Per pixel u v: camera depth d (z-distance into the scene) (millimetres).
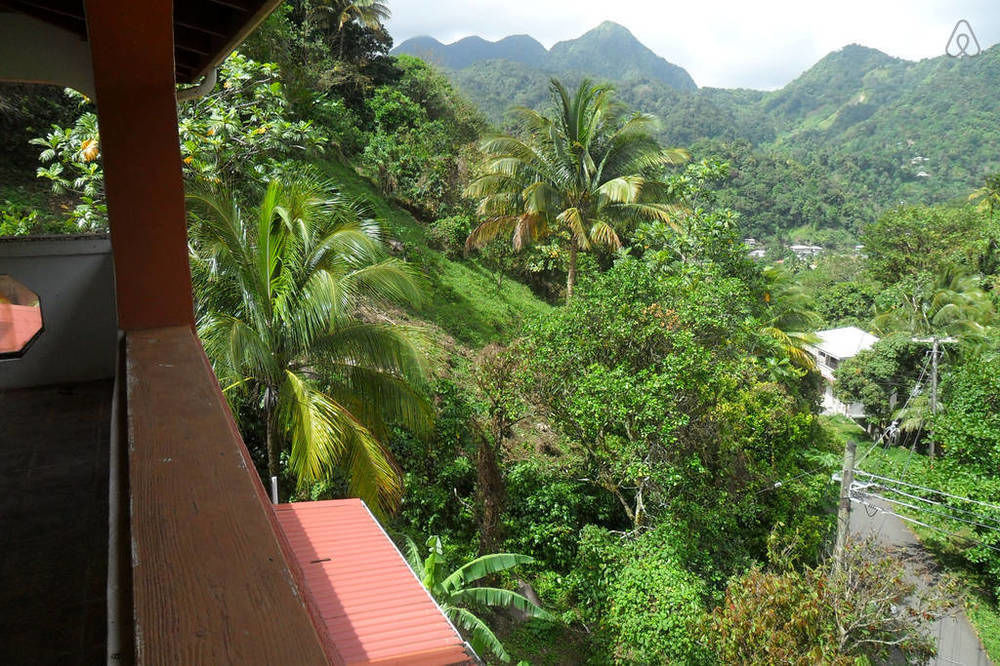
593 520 14070
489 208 24203
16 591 2779
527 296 26500
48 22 4855
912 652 11695
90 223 10117
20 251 4781
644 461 12992
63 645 2482
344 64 30234
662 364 13000
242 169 12312
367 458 8516
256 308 8602
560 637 11273
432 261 23188
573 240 23031
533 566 12602
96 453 4039
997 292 36844
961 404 19734
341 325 9117
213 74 5316
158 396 1788
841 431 30375
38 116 14648
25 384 5016
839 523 12875
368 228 9891
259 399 10938
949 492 18047
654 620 10602
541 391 14188
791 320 27062
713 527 12867
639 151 22625
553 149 23297
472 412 14508
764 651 9766
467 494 13305
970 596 17109
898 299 38812
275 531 1178
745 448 15125
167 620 878
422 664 3484
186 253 2771
